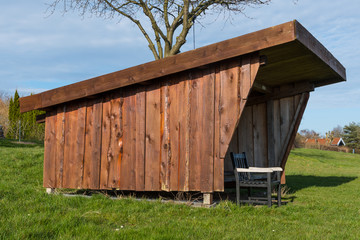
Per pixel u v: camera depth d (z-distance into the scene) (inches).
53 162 304.5
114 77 266.8
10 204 215.2
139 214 196.2
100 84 273.9
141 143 259.3
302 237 150.5
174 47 522.6
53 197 249.1
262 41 204.5
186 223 173.6
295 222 185.0
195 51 230.4
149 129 257.1
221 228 163.2
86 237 142.8
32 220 166.6
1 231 145.4
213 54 222.8
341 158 1312.7
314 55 228.5
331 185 427.2
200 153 231.8
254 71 216.2
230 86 225.1
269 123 328.8
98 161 279.4
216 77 232.2
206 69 236.1
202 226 167.6
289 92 319.0
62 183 295.7
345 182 472.4
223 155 222.2
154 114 256.2
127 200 236.2
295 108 317.7
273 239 146.5
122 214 192.7
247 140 343.6
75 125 297.4
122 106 273.7
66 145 299.9
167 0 550.3
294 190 362.3
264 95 334.6
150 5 563.5
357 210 232.4
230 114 223.0
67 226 160.1
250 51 208.8
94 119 287.4
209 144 228.7
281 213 210.2
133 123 265.9
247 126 345.4
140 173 256.5
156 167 250.1
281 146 324.2
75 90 287.3
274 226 172.4
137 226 168.4
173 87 249.8
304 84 309.4
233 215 196.4
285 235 154.9
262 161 331.6
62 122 305.4
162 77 255.3
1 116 1501.0
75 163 291.9
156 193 292.5
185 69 233.9
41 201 232.7
